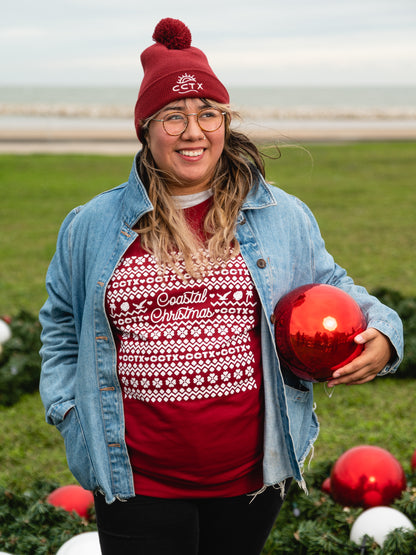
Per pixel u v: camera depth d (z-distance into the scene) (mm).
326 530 3682
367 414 5770
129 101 113812
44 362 2449
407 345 6660
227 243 2230
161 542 2244
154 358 2184
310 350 2211
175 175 2266
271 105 113000
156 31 2322
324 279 2490
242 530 2346
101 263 2252
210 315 2207
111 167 24391
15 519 3775
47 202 17672
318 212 16219
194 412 2189
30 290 9742
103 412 2266
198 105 2250
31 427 5652
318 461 4805
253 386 2248
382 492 3797
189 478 2238
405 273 10562
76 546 3172
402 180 21469
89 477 2316
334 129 45094
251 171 2365
